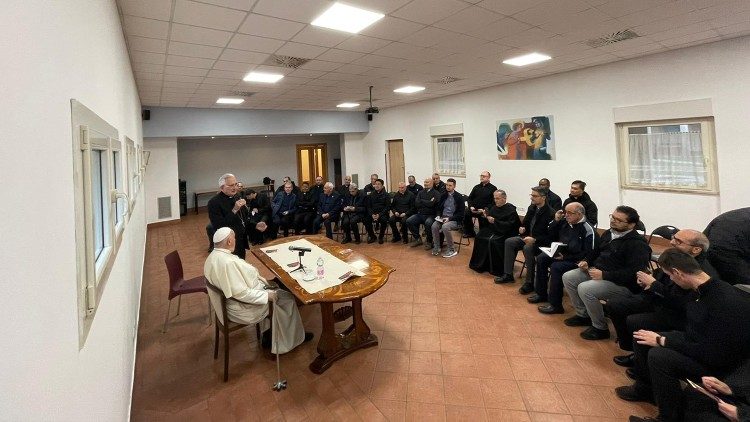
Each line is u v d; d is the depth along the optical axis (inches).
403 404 85.4
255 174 459.5
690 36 159.5
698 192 182.2
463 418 80.1
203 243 258.2
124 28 120.2
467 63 199.3
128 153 119.9
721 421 62.4
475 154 304.2
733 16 136.3
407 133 372.8
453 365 100.1
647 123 199.9
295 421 81.3
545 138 249.3
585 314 118.2
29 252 24.7
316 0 108.7
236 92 245.1
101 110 61.7
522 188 269.9
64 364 31.3
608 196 219.1
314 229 253.8
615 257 110.1
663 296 87.6
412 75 225.0
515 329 119.0
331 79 223.0
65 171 35.1
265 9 113.3
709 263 89.0
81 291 37.3
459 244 215.6
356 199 246.5
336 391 91.2
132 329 104.7
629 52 185.6
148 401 89.0
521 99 262.4
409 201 234.1
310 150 497.7
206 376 99.3
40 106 28.7
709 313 68.2
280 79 214.4
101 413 46.5
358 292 93.7
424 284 161.6
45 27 31.0
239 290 96.8
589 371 95.4
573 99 230.5
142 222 215.3
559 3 120.0
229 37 135.9
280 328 105.5
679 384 72.8
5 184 21.3
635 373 84.9
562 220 136.4
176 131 299.1
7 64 22.3
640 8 126.3
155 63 162.6
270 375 99.0
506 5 120.1
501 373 95.8
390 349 109.2
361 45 155.9
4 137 21.5
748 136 162.7
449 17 128.2
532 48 172.9
